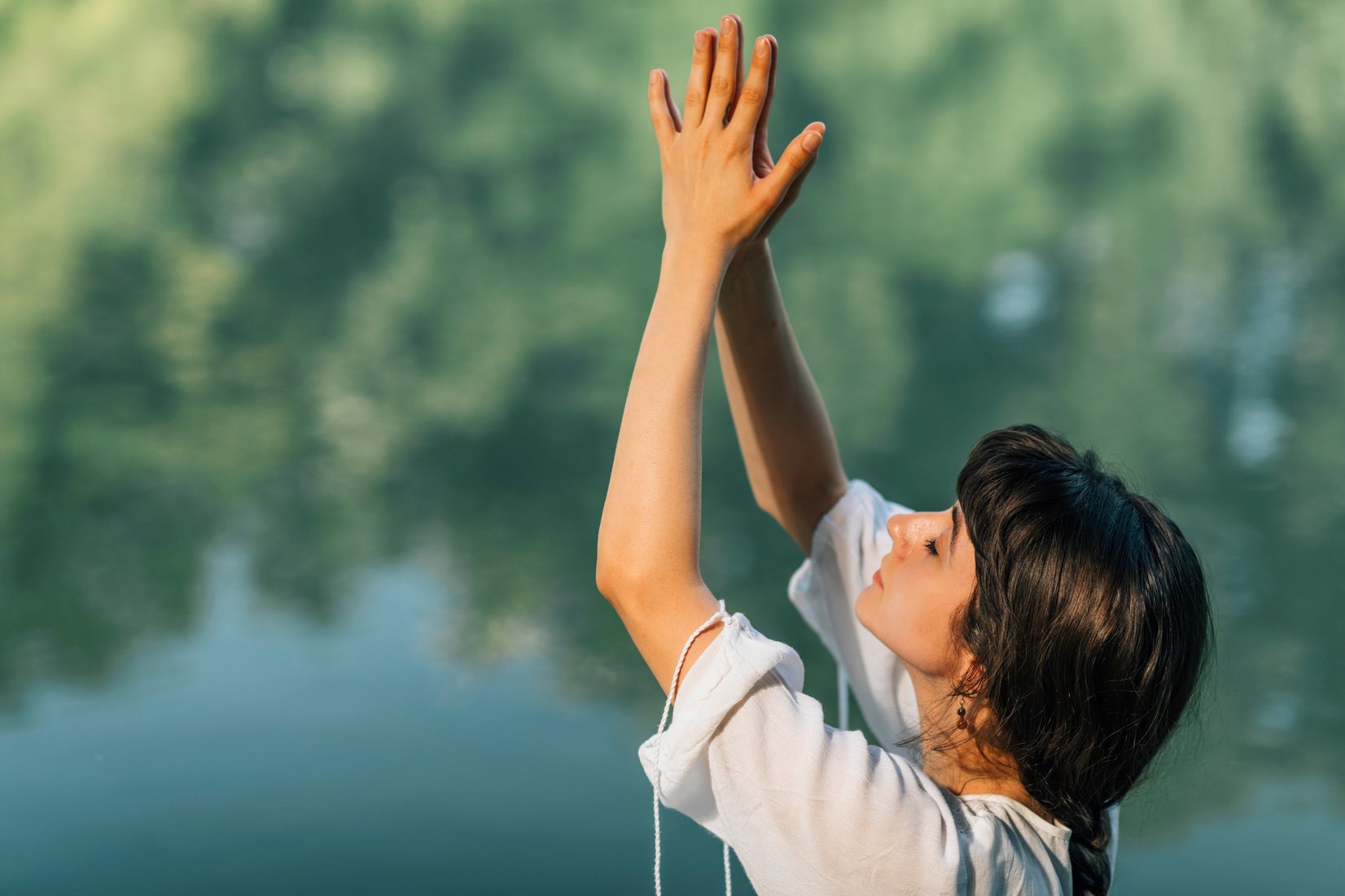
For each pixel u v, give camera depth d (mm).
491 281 5488
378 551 3562
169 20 6742
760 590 3219
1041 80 6840
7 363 4578
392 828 2172
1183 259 5605
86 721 2578
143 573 3350
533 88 6668
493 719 2629
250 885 2004
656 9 7137
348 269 5504
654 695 2783
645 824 2266
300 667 2863
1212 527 3691
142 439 4184
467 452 4254
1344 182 6121
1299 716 2691
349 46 6812
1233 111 6641
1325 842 2266
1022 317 5203
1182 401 4520
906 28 7191
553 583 3361
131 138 6078
